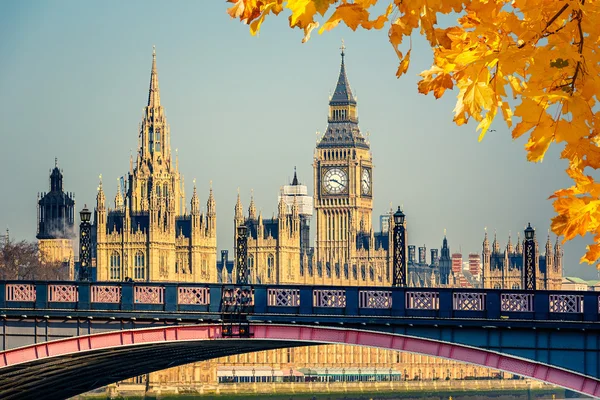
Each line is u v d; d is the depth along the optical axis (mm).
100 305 112250
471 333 101688
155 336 111438
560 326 98250
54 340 112625
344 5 21156
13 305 112938
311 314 107250
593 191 22594
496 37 21688
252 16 21062
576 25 21422
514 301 100375
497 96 21812
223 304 109688
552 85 21562
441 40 21453
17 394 138375
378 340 105062
